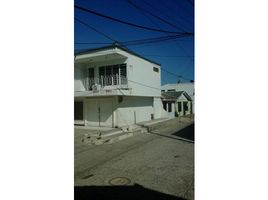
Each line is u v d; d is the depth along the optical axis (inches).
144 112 724.0
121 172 217.5
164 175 205.3
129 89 571.5
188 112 1094.4
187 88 1238.9
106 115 581.3
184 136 438.3
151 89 719.1
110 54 530.9
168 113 916.6
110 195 164.1
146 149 323.3
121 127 546.6
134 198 158.1
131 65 584.4
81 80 620.1
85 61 601.0
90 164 249.1
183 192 166.6
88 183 188.7
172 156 277.3
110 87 583.5
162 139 407.8
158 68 777.6
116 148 335.6
